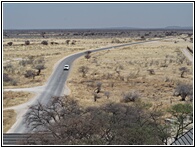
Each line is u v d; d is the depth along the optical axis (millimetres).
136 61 97500
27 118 33406
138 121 25297
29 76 71250
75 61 96000
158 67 85375
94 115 25406
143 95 53250
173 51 126062
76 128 20891
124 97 49250
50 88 59750
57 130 21188
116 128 21141
